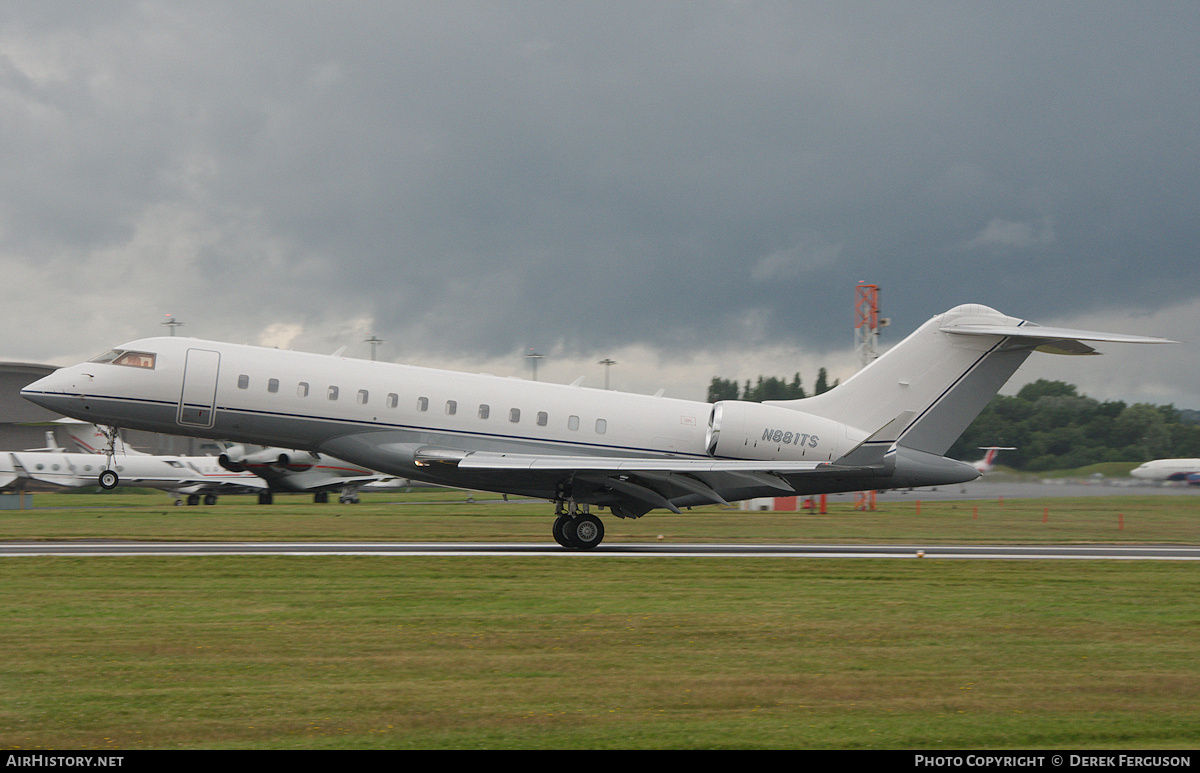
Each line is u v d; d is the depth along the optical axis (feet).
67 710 110.42
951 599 197.57
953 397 315.37
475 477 294.87
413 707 112.88
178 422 289.74
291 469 649.20
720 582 218.38
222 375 288.71
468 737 102.42
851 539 361.92
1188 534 402.93
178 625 159.02
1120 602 196.34
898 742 102.89
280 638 149.79
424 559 252.01
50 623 159.74
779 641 152.25
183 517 460.96
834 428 311.88
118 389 286.25
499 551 284.61
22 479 653.71
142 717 108.06
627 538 351.67
